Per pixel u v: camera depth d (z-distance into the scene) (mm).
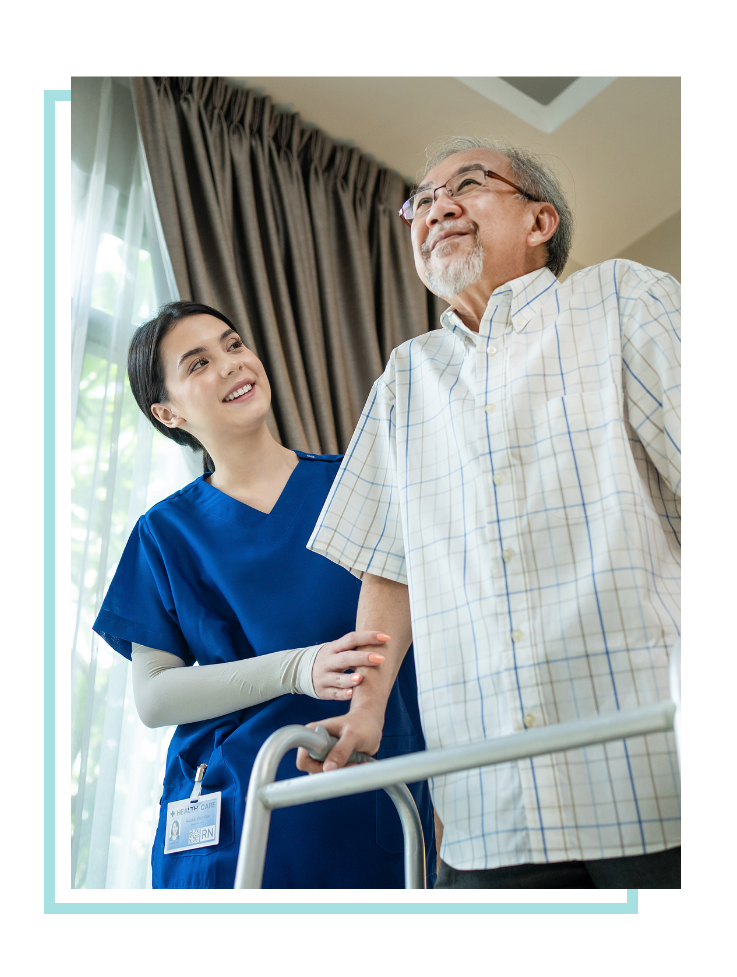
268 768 792
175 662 1463
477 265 1123
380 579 1150
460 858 869
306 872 1207
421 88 2787
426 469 1071
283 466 1571
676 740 641
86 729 1698
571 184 2934
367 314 2646
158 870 1302
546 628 862
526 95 2918
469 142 1324
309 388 2377
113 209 2291
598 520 882
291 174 2697
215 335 1598
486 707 887
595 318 1015
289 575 1424
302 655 1271
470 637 929
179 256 2215
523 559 899
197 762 1360
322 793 726
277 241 2518
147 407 1649
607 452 912
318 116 2850
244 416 1522
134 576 1518
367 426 1213
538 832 803
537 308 1067
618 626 833
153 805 1762
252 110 2691
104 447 1984
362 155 2980
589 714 821
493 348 1045
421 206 1206
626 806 791
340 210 2795
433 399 1111
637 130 2879
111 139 2373
